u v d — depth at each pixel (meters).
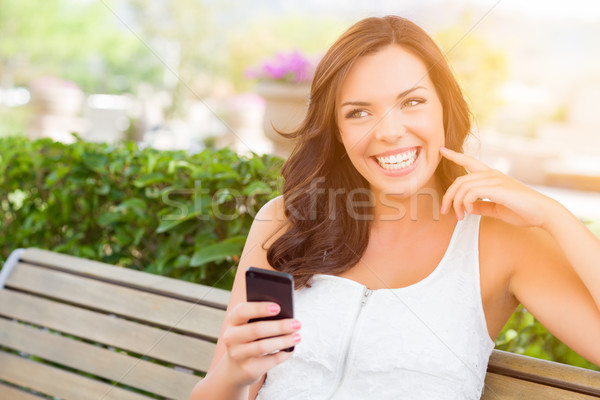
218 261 2.17
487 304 1.43
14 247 2.80
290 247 1.58
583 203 6.56
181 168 2.32
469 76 6.87
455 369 1.34
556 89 9.23
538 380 1.36
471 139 1.65
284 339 1.15
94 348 1.95
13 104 10.91
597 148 8.46
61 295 2.05
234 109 7.18
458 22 5.60
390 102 1.41
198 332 1.75
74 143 2.63
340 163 1.59
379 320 1.42
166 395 1.78
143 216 2.39
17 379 2.07
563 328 1.33
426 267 1.48
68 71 12.23
